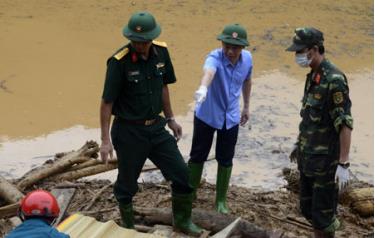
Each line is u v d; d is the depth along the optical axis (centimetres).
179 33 1884
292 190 908
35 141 1270
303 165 625
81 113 1407
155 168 918
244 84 766
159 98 635
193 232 680
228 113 732
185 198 670
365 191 838
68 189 757
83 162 880
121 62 605
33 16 1948
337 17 2086
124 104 627
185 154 1191
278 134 1315
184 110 1424
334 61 1786
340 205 852
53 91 1506
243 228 661
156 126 639
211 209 791
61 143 1263
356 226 807
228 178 770
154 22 605
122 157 641
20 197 760
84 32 1859
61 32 1848
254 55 1772
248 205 827
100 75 1611
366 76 1705
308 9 2130
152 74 621
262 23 1989
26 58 1673
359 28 2022
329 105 592
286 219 781
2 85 1519
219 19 2003
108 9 2027
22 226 449
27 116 1377
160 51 628
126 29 599
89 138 1292
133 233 588
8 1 2047
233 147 759
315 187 621
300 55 592
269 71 1677
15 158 1186
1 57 1669
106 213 752
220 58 712
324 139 605
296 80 1633
